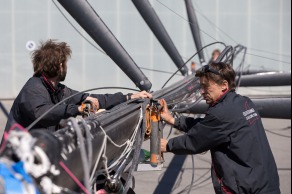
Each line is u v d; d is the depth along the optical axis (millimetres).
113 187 3811
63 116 3871
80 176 2857
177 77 23219
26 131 2191
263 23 24016
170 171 9453
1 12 22141
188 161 10312
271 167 4191
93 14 5145
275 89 23625
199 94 6887
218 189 4230
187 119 4691
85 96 4605
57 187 2371
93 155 3053
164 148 4414
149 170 4441
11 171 2023
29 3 22234
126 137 3871
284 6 24016
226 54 8391
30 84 3973
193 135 4215
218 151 4199
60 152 2361
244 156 4094
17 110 3988
